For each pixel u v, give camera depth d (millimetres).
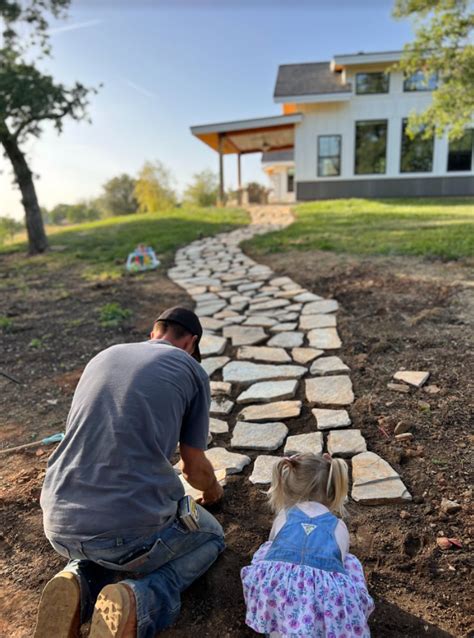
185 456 2188
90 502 1825
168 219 17234
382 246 8984
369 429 3365
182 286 8047
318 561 1792
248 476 3008
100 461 1849
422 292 6129
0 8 10695
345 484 2002
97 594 1968
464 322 5039
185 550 2074
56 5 10977
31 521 2732
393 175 20578
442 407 3537
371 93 19906
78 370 4879
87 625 2092
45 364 5086
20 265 11328
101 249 12562
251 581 1860
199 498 2766
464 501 2623
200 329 2350
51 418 3914
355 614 1729
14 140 12109
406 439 3193
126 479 1829
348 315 5684
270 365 4555
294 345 4988
